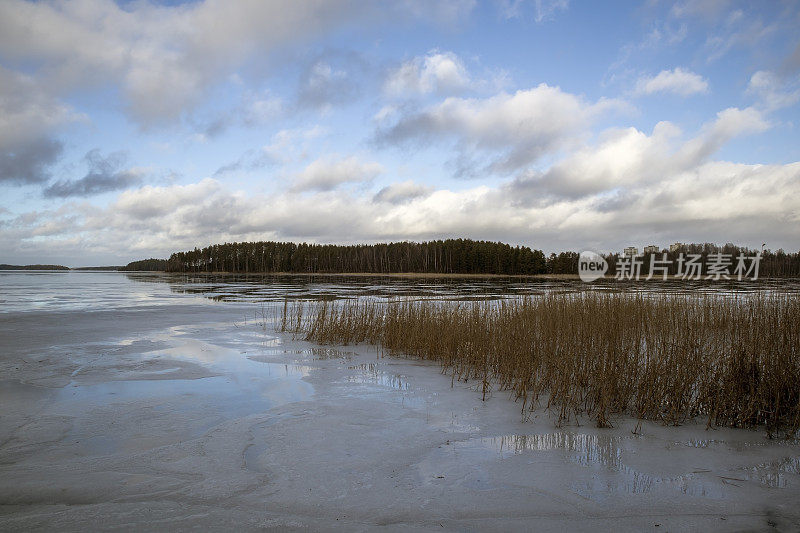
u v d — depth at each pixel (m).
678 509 3.87
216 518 3.65
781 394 6.04
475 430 5.89
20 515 3.69
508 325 10.64
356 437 5.60
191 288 46.78
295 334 14.38
